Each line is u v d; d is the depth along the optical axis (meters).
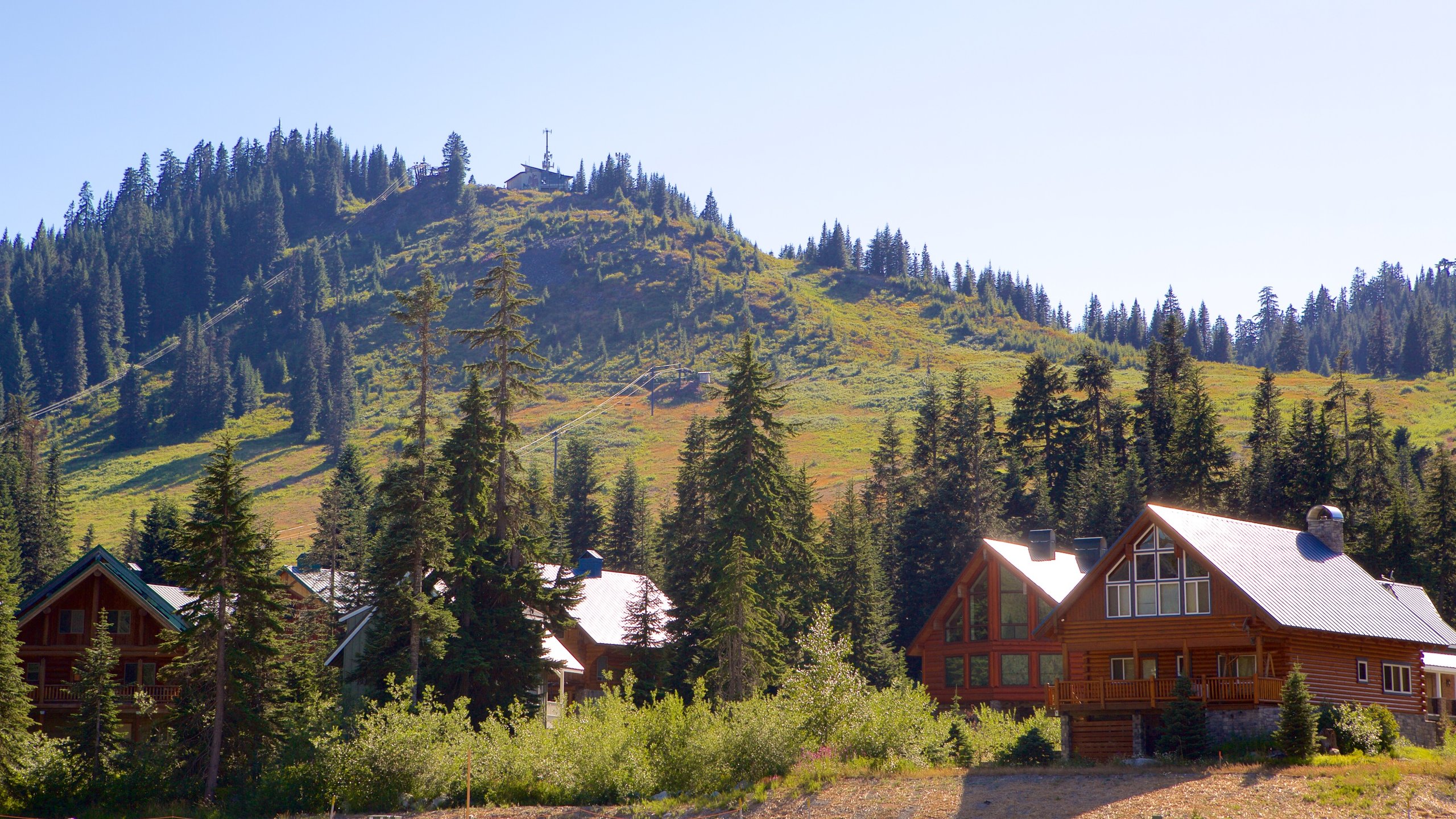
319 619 59.81
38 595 51.03
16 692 40.47
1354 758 32.84
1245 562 39.75
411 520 45.62
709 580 51.38
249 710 40.50
